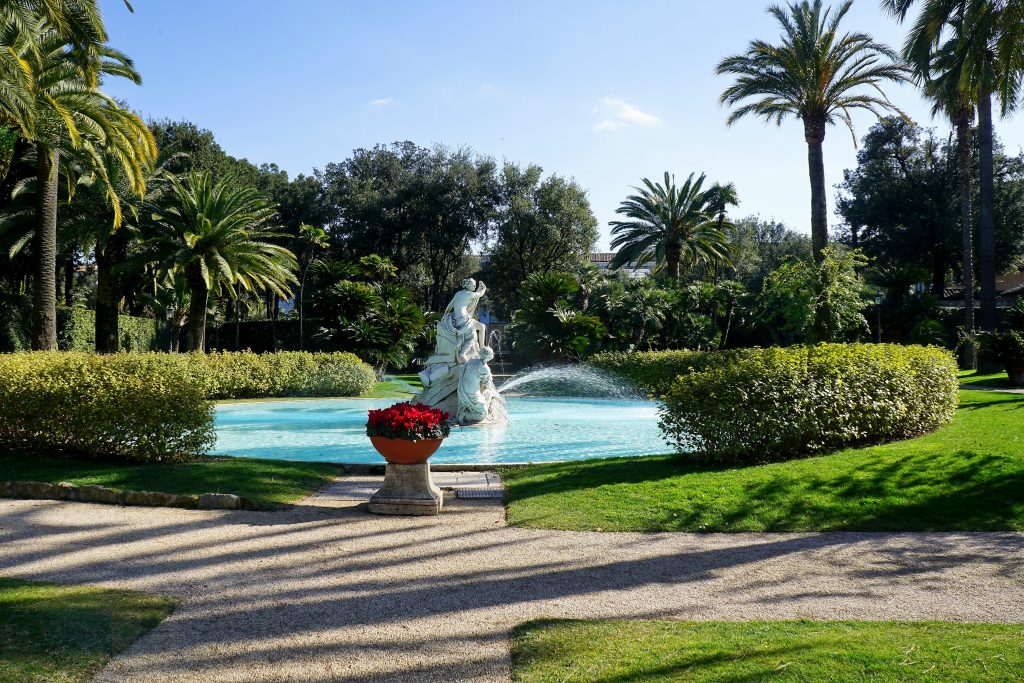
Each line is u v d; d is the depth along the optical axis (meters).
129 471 9.28
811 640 4.05
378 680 3.73
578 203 56.34
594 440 13.69
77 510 7.74
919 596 5.06
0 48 13.46
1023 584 5.34
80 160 21.72
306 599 5.02
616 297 38.28
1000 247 47.50
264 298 58.38
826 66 24.88
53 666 3.84
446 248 56.97
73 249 32.47
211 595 5.09
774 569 5.75
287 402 23.05
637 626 4.44
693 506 7.64
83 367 10.70
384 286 41.91
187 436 10.24
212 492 8.30
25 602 4.79
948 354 14.02
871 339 37.66
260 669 3.87
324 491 9.04
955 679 3.44
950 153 48.44
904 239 48.84
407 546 6.44
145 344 38.66
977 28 13.84
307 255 58.25
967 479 8.32
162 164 29.62
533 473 9.86
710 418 9.73
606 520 7.28
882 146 53.56
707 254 43.62
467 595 5.11
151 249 27.70
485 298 57.94
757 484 8.36
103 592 5.07
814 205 25.84
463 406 15.44
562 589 5.25
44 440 10.41
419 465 7.87
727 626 4.40
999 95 14.18
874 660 3.68
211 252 27.34
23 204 24.73
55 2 13.30
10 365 11.17
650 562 5.95
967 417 13.36
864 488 8.10
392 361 40.31
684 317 40.47
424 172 60.09
